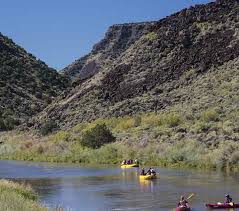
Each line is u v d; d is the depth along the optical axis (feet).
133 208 111.24
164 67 344.90
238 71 293.43
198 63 329.72
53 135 314.96
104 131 260.21
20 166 232.12
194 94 289.53
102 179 170.91
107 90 352.28
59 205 105.60
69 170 206.59
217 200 118.52
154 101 303.48
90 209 110.73
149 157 218.38
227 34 343.46
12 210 72.38
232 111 242.78
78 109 347.97
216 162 187.11
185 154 204.13
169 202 117.91
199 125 230.27
